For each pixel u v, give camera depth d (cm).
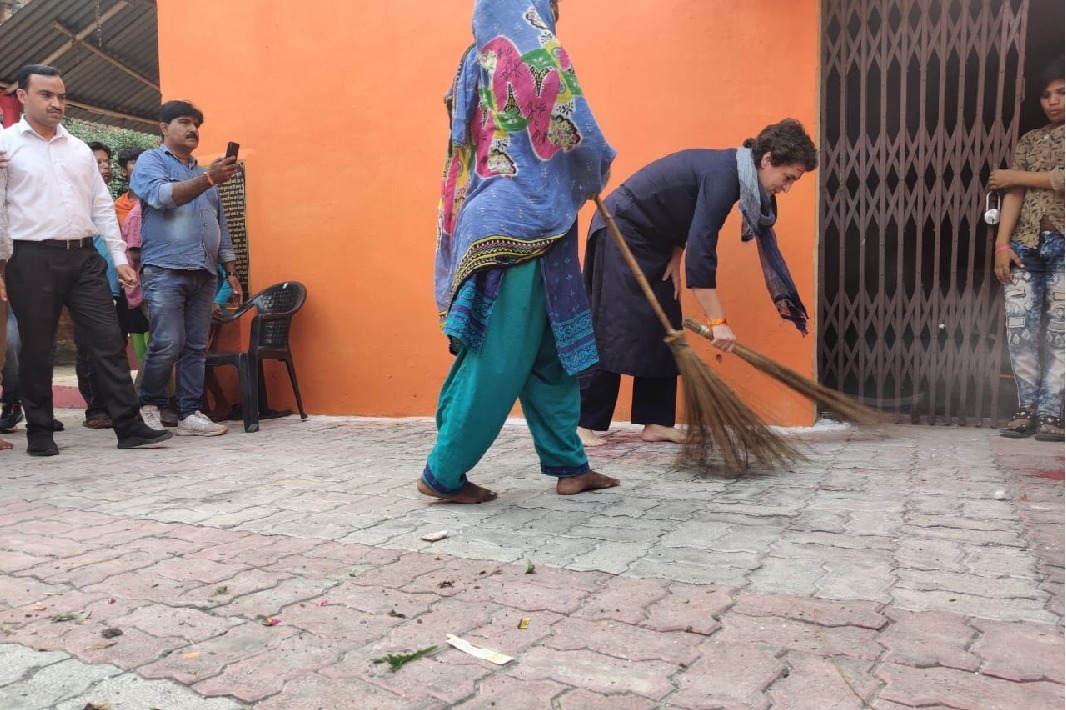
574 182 303
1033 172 398
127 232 582
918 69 462
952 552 242
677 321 421
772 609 204
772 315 455
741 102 455
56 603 224
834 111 455
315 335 585
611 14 479
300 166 581
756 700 161
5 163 441
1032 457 368
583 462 332
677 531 274
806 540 259
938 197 442
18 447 503
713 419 342
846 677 168
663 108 471
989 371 446
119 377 481
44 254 456
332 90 566
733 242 459
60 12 812
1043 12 445
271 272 596
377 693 169
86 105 1019
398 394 566
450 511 312
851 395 469
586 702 163
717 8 456
